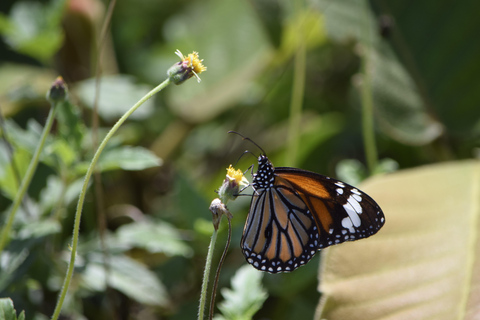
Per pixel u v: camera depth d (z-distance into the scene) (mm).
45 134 923
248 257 946
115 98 1030
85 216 1034
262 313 1030
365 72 1060
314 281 1023
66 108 968
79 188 981
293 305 1019
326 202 952
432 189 987
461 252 954
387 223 970
